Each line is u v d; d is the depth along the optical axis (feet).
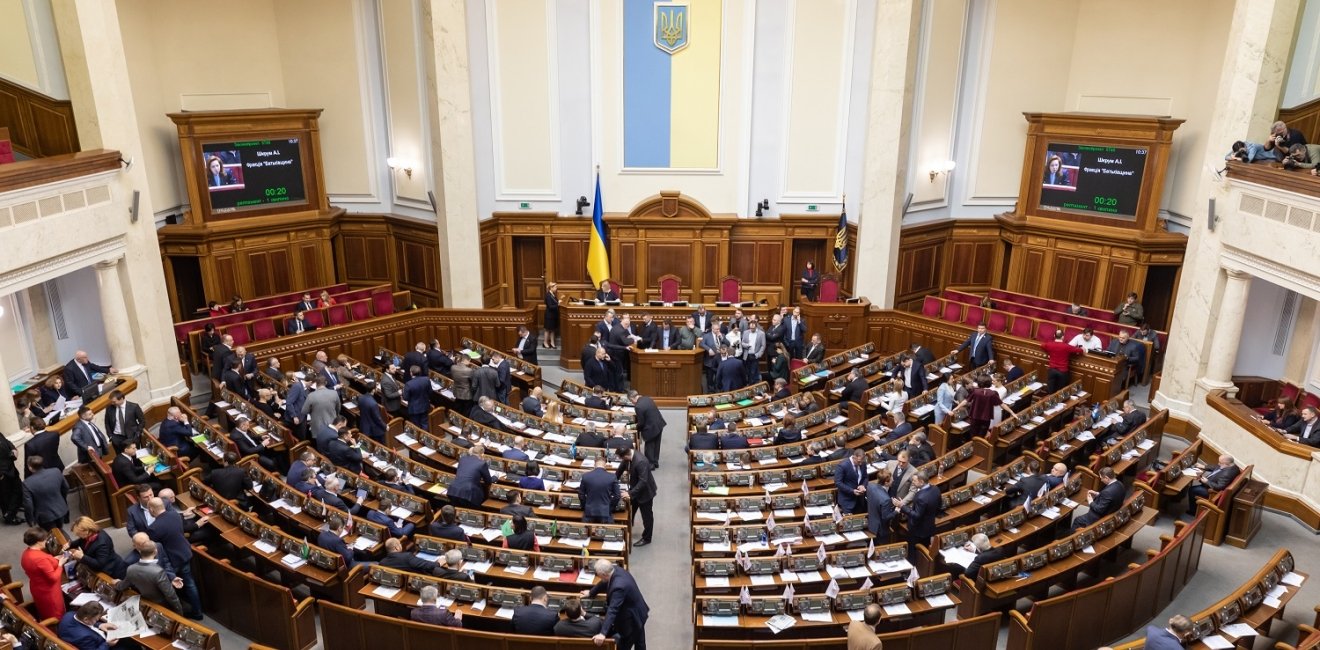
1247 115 46.78
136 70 59.47
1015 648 30.17
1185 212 63.62
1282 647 26.99
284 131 66.95
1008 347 56.80
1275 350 53.26
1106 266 65.82
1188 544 34.78
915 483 35.32
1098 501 37.24
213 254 64.64
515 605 29.94
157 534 31.27
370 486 37.76
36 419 39.01
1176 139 64.03
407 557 31.96
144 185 49.39
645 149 68.28
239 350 50.06
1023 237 69.82
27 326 49.90
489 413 45.62
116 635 27.78
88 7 45.14
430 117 62.75
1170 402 51.85
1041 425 47.01
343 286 69.72
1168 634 26.89
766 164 68.49
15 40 45.55
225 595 32.58
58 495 35.94
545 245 70.13
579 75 66.49
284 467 43.91
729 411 47.37
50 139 47.09
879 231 64.08
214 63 64.95
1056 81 68.54
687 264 70.38
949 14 64.18
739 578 31.27
